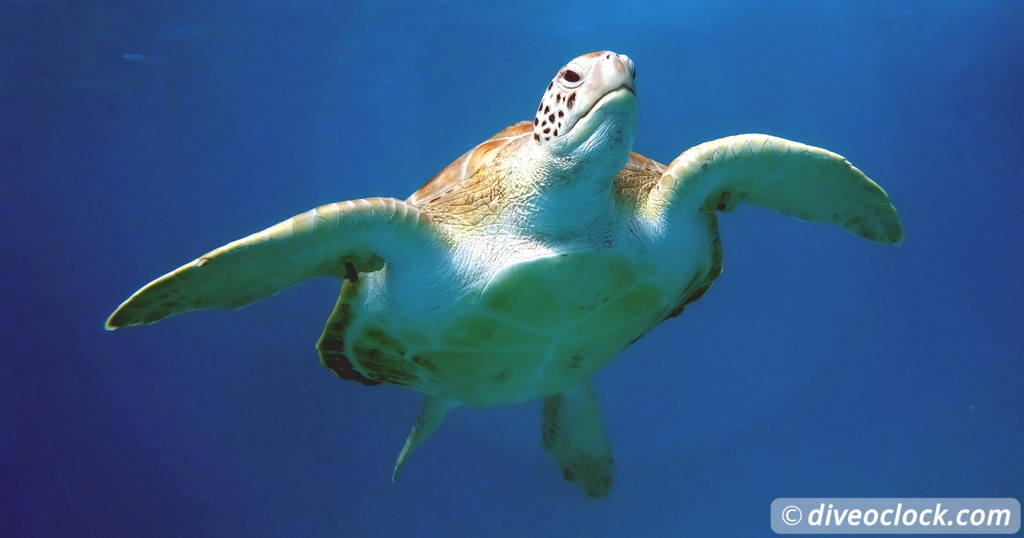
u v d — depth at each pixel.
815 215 4.17
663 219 3.78
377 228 3.29
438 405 5.48
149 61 18.62
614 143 3.19
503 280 3.53
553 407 5.82
